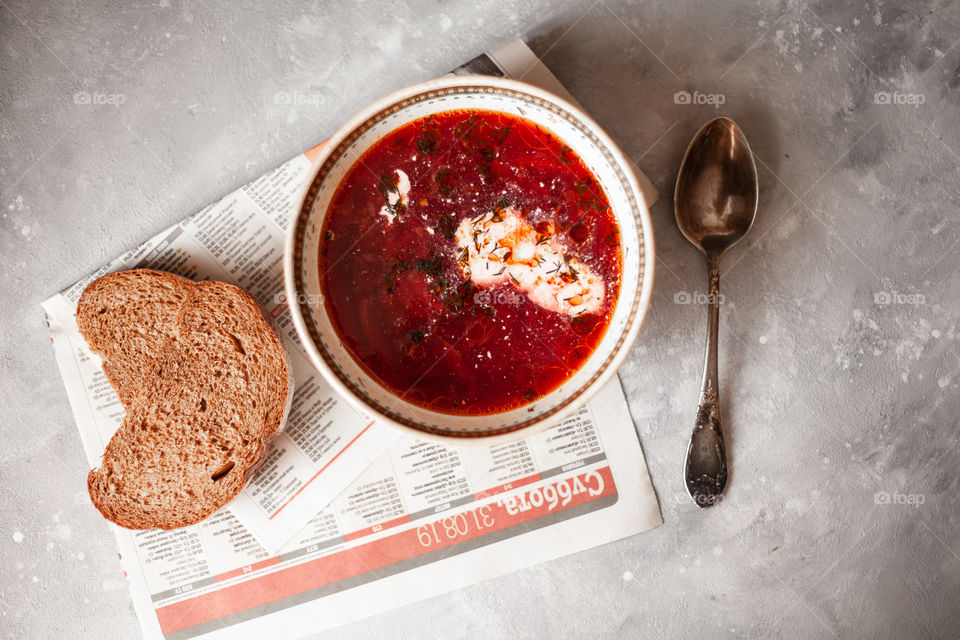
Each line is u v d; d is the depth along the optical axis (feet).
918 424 1.80
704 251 1.74
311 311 1.55
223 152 1.78
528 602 1.80
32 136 1.79
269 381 1.72
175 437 1.73
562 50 1.78
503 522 1.79
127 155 1.78
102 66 1.79
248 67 1.78
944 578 1.79
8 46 1.79
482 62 1.74
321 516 1.78
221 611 1.79
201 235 1.77
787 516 1.80
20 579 1.80
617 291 1.61
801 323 1.79
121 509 1.74
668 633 1.80
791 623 1.79
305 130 1.78
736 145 1.73
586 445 1.79
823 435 1.79
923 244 1.79
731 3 1.78
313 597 1.79
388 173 1.61
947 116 1.78
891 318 1.79
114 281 1.73
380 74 1.78
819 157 1.78
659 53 1.78
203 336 1.72
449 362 1.62
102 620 1.80
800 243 1.79
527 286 1.63
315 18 1.78
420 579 1.79
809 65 1.78
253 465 1.74
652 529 1.80
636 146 1.77
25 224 1.79
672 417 1.78
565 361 1.61
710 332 1.73
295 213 1.53
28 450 1.79
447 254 1.62
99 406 1.78
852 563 1.80
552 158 1.61
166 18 1.78
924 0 1.78
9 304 1.79
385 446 1.78
